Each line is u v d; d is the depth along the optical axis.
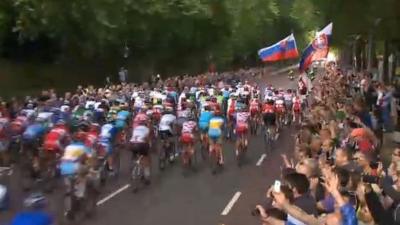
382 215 6.98
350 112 15.89
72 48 38.16
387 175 8.28
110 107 20.81
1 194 10.03
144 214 12.17
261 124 24.56
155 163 18.19
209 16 47.94
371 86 24.08
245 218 11.73
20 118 16.83
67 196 11.59
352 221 5.99
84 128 14.98
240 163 17.75
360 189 7.10
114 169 15.89
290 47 25.52
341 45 31.75
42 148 14.21
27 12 30.23
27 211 7.46
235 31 65.44
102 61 43.28
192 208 12.66
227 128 22.73
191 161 16.92
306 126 12.27
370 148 10.15
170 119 17.30
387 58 33.72
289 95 26.94
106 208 12.70
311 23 42.88
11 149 16.77
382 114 20.62
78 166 11.61
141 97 24.17
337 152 8.47
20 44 33.78
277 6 84.12
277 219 6.05
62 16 31.97
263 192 14.09
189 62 57.28
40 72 37.06
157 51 49.44
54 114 17.09
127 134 20.36
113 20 33.62
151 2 37.03
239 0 58.06
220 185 15.02
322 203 6.96
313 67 69.38
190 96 24.72
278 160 18.55
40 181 14.25
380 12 20.70
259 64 96.62
